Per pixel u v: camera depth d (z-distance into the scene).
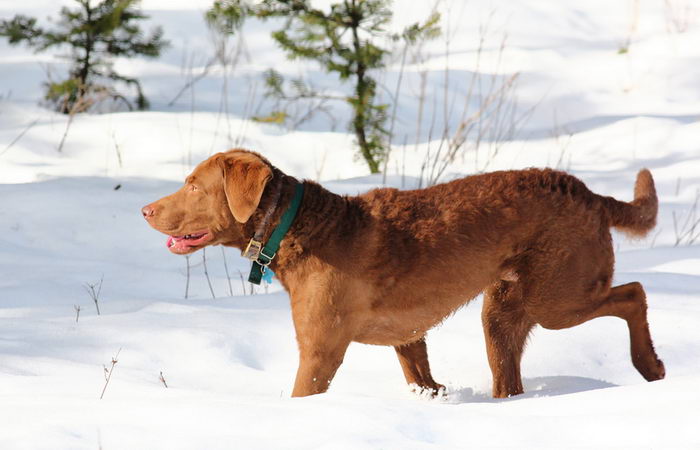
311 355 7.64
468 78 24.39
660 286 11.27
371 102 17.56
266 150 18.08
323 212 7.70
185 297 11.79
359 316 7.80
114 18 19.03
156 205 7.82
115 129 18.47
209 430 5.31
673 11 31.00
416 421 5.44
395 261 7.74
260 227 7.65
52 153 17.31
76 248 13.41
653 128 20.02
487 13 30.16
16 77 21.41
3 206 14.44
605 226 8.35
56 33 19.83
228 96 21.78
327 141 18.83
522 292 8.21
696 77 24.08
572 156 18.86
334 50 16.77
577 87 24.05
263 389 8.27
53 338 9.12
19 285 11.38
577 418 5.46
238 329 9.68
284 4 16.45
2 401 6.17
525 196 8.05
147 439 5.07
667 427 5.17
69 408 5.83
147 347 9.05
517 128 21.27
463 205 7.96
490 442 5.20
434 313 8.02
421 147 19.33
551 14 30.83
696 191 16.41
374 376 8.91
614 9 31.86
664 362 8.90
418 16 29.08
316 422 5.38
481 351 9.41
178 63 24.08
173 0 29.11
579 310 8.19
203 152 17.58
